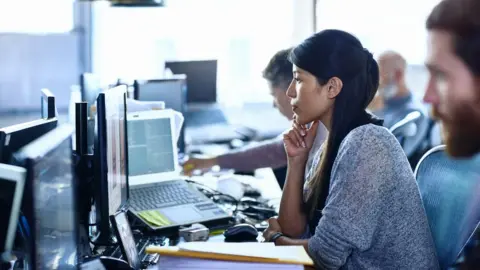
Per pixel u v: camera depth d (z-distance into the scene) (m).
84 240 1.86
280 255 1.50
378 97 4.11
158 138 2.70
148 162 2.66
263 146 3.35
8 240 1.18
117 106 2.06
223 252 1.49
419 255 1.88
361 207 1.85
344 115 2.01
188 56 5.96
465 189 1.85
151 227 2.23
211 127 4.80
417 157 3.65
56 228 1.28
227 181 2.95
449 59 0.99
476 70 0.97
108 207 1.88
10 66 5.44
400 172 1.90
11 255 1.21
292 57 2.07
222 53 6.01
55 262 1.26
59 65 5.52
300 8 5.91
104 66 5.71
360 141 1.92
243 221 2.47
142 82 3.47
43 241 1.18
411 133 3.68
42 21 5.50
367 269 1.90
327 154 2.06
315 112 2.05
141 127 2.66
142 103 2.93
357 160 1.89
